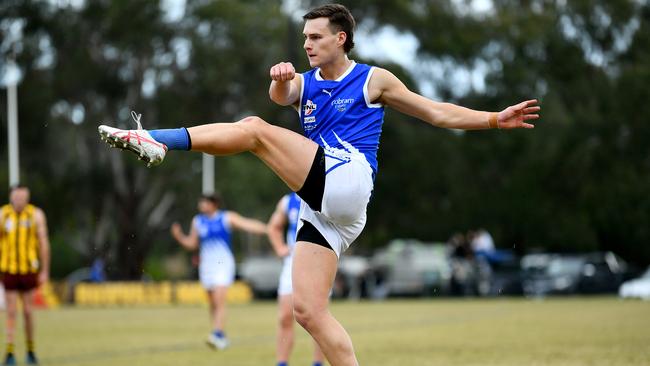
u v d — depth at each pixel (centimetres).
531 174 7631
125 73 7888
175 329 2955
